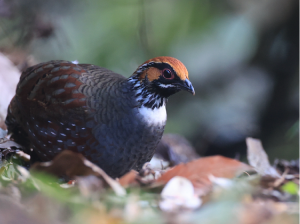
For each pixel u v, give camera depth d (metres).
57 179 7.30
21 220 5.29
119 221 5.70
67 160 6.74
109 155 8.65
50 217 5.57
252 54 21.55
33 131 8.97
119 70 18.94
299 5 19.97
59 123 8.58
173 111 21.53
